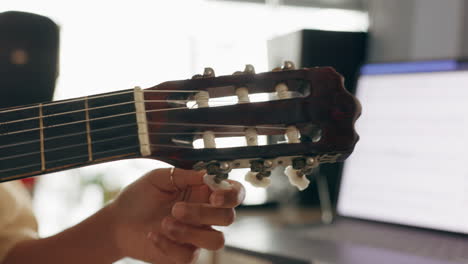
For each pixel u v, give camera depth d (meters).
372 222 0.84
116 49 1.64
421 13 1.00
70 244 0.56
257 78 0.45
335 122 0.44
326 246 0.69
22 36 0.69
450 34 0.93
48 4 1.56
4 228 0.62
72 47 1.60
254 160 0.44
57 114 0.47
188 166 0.45
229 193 0.46
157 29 1.66
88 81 1.62
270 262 0.66
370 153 0.87
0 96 0.69
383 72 0.87
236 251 0.72
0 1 1.49
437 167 0.76
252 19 1.63
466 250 0.66
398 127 0.83
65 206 1.56
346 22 1.53
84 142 0.46
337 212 0.91
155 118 0.46
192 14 1.65
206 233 0.48
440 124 0.77
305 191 1.08
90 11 1.61
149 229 0.54
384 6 1.08
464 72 0.75
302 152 0.43
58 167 0.46
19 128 0.47
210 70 0.46
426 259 0.62
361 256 0.64
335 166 1.04
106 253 0.56
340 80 0.45
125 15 1.64
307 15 1.62
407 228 0.79
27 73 0.69
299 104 0.45
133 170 1.56
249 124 0.45
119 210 0.55
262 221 0.95
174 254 0.49
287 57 1.06
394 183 0.82
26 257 0.58
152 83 1.66
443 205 0.75
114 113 0.46
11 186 0.68
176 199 0.53
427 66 0.80
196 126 0.45
